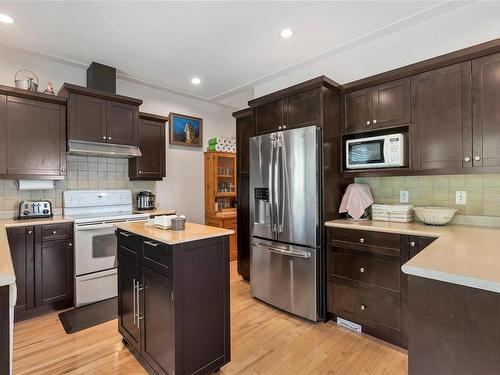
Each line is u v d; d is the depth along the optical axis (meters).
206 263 1.71
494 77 1.88
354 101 2.59
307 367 1.86
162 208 4.23
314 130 2.40
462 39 2.27
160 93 4.21
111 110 3.24
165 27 2.52
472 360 0.97
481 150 1.94
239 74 3.60
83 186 3.40
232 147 4.78
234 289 3.32
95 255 2.91
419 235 1.93
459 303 0.99
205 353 1.70
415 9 2.28
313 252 2.42
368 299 2.21
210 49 2.93
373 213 2.57
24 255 2.52
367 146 2.49
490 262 1.14
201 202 4.73
